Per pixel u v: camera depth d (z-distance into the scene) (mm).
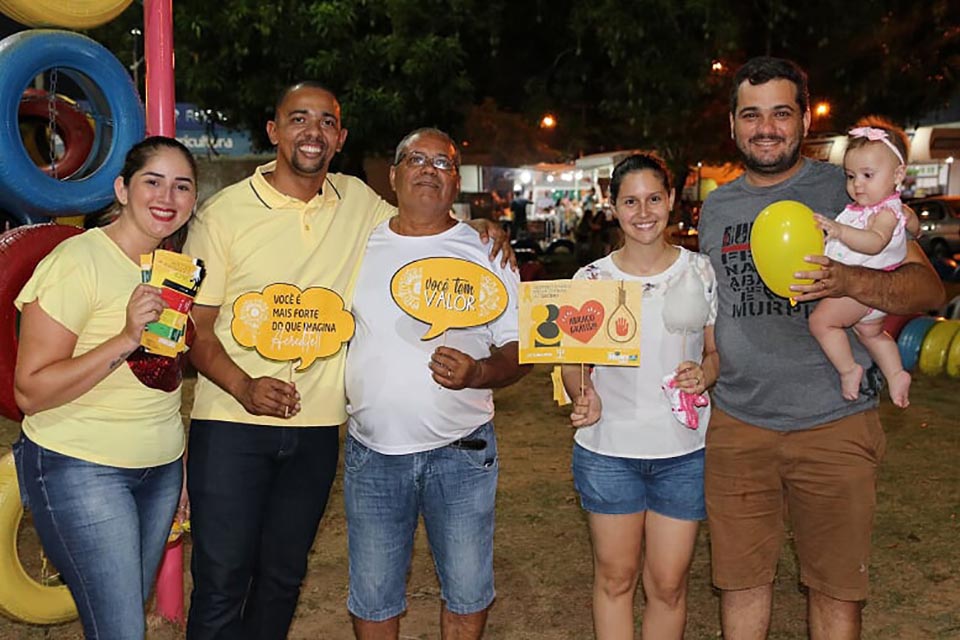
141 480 3051
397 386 3346
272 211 3373
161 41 4090
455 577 3479
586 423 3451
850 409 3330
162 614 4293
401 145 3400
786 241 3061
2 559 3994
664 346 3391
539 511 6086
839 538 3363
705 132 14633
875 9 12977
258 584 3566
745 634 3580
